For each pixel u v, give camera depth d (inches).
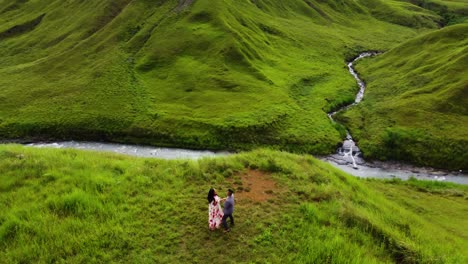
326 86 3659.0
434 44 3875.5
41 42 4690.0
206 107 3063.5
